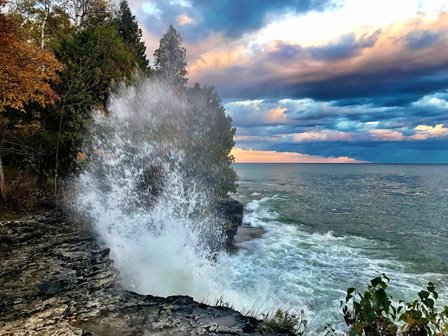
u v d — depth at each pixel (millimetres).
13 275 8805
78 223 14883
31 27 27062
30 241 11820
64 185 20906
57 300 7797
